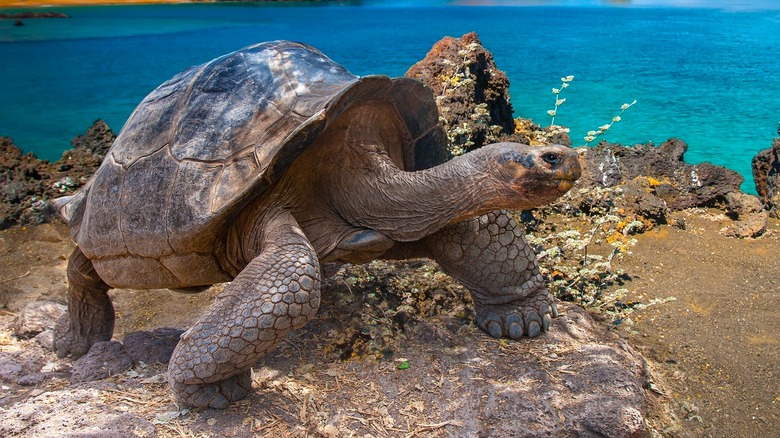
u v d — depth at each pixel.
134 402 3.40
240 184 3.19
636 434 3.27
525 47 19.53
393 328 4.05
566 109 12.27
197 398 3.23
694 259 5.81
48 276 6.15
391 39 20.88
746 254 5.87
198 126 3.46
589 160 6.71
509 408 3.30
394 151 3.85
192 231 3.25
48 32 24.06
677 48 18.89
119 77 16.02
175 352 3.18
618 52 18.33
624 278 5.48
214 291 5.63
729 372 4.30
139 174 3.56
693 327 4.80
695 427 3.83
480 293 3.94
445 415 3.30
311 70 3.58
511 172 3.14
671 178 6.99
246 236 3.45
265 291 3.03
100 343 4.12
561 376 3.55
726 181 6.88
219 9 33.91
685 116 11.79
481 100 6.98
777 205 6.65
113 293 5.77
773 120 11.48
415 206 3.45
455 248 3.72
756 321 4.85
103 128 8.20
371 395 3.47
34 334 4.95
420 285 4.52
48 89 14.97
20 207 7.23
